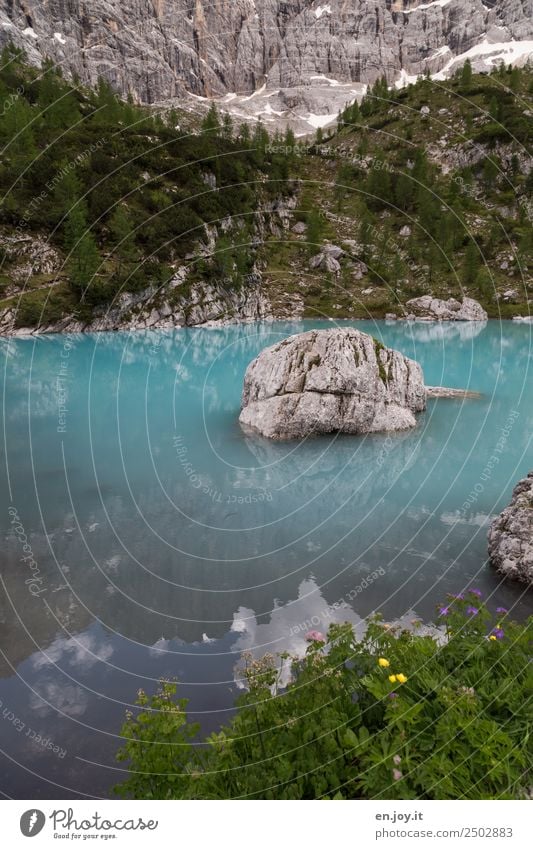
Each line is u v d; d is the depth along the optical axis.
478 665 3.69
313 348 14.77
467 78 117.81
